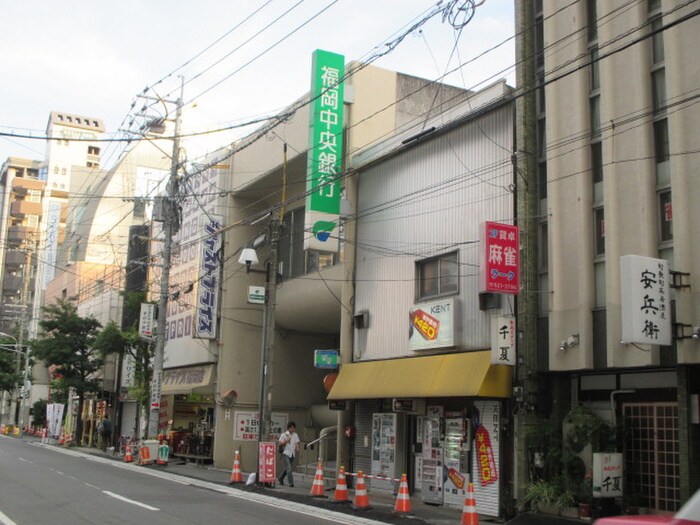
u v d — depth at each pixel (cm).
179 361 3180
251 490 1928
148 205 4319
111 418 4188
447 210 1766
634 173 1313
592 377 1452
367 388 1878
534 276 1480
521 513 1412
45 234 8219
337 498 1672
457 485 1645
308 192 2100
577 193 1416
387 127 2222
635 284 1161
